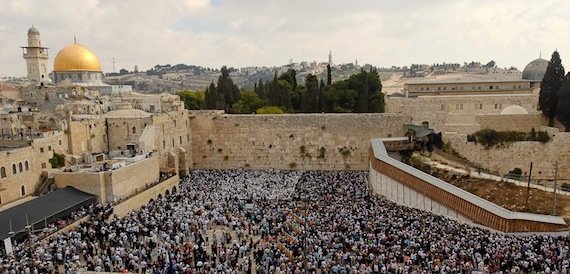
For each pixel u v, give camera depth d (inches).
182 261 1224.8
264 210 1759.4
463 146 2615.7
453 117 2755.9
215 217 1652.3
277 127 2886.3
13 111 2709.2
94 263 1173.7
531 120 2630.4
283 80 3683.6
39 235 1461.6
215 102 3540.8
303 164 2888.8
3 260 1197.1
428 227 1418.6
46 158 2032.5
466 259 1121.4
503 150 2588.6
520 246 1197.1
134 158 2240.4
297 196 2031.3
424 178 1822.1
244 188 2233.0
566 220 1576.0
